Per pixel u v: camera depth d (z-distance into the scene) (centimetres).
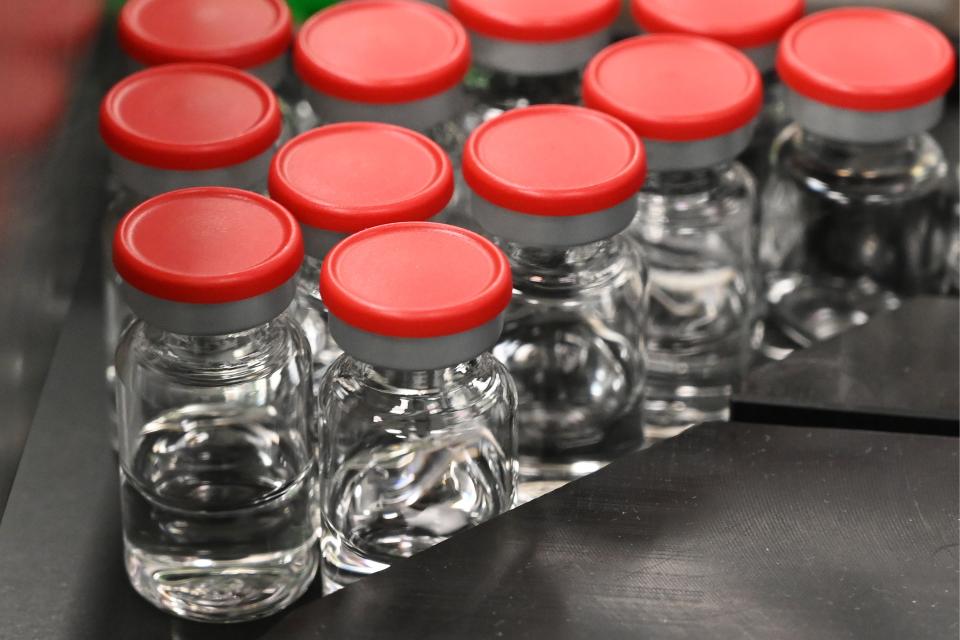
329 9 76
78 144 77
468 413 62
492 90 82
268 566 64
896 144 79
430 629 54
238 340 62
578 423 72
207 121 66
